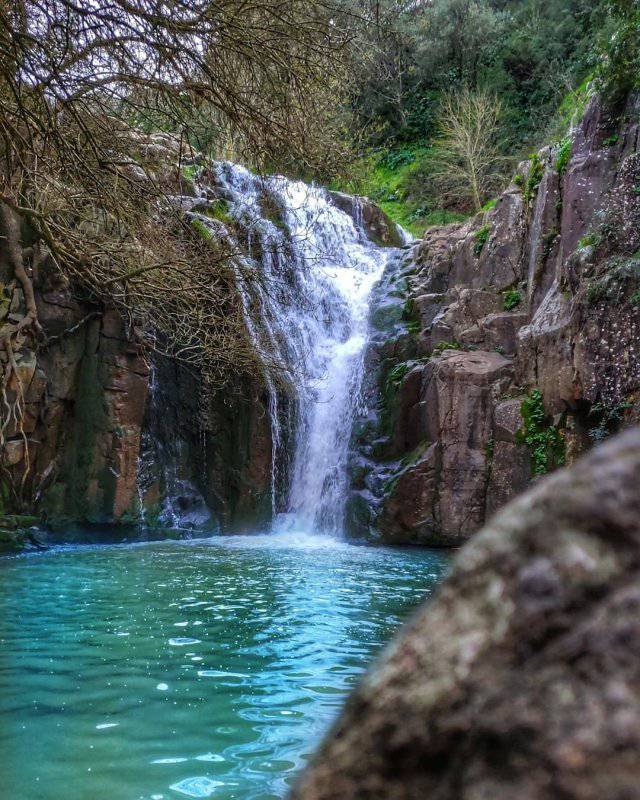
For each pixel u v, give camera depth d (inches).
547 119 1007.0
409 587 330.3
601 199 510.3
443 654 33.5
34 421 500.7
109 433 536.1
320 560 432.1
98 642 215.0
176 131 403.9
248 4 343.9
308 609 273.1
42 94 322.7
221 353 534.9
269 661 197.5
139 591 306.3
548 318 518.9
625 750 27.1
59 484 526.0
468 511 532.7
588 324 463.2
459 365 555.5
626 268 450.3
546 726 29.0
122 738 136.0
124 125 402.0
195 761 124.6
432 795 30.5
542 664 30.8
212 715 150.6
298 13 353.7
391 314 668.7
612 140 515.5
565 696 29.5
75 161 353.1
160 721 146.3
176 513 601.3
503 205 636.7
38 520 486.3
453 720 31.4
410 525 543.5
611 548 32.1
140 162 408.2
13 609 263.7
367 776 32.3
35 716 148.1
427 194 1098.7
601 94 522.0
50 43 322.7
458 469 538.3
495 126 1047.6
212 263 474.3
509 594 33.2
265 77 353.7
